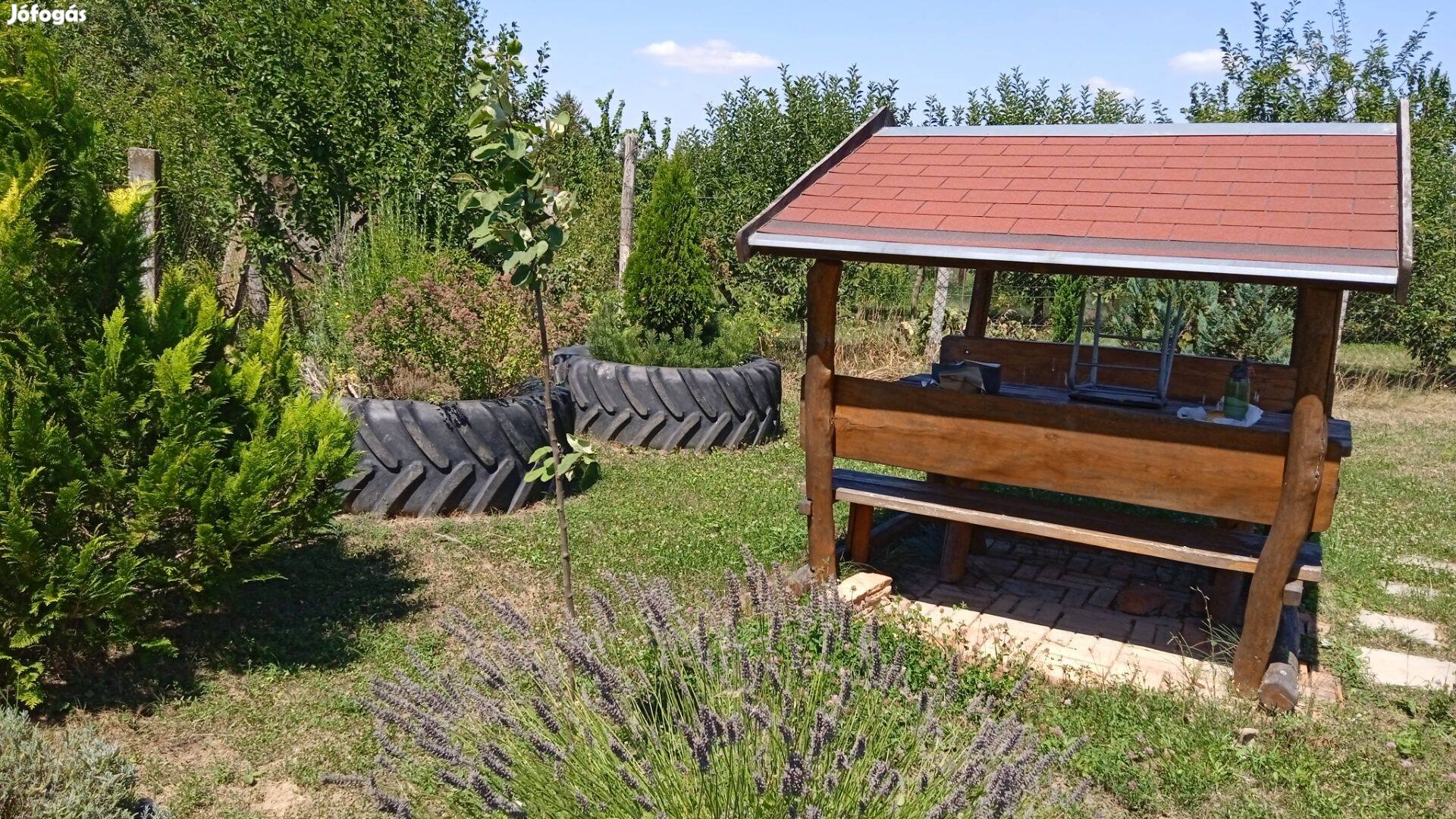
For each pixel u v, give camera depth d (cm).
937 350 1431
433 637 496
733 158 1527
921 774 274
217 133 1094
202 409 443
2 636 398
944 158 567
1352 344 1695
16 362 398
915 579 631
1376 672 510
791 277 1480
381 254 827
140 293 454
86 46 1822
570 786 268
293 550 596
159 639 430
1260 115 1538
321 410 486
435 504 676
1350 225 424
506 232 336
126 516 421
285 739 400
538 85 1200
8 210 396
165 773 372
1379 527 770
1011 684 448
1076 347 617
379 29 1108
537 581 580
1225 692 467
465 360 748
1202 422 482
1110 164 523
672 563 613
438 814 344
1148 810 375
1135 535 500
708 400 917
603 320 1009
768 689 302
